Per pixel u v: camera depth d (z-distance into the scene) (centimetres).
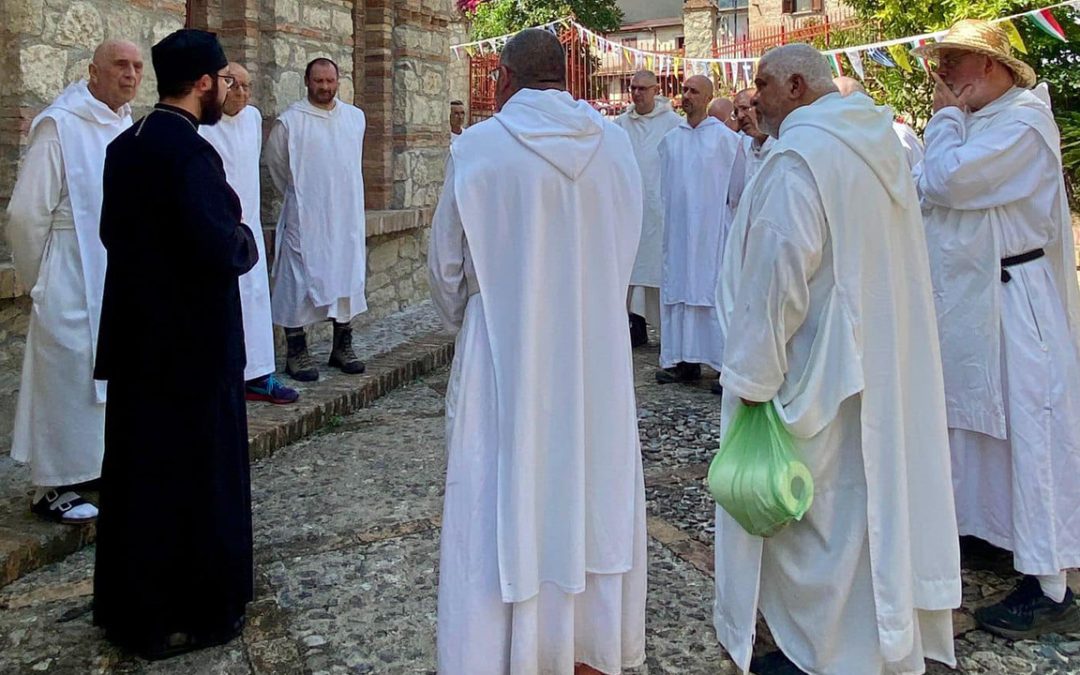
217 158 285
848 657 266
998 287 313
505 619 252
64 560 352
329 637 302
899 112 1153
